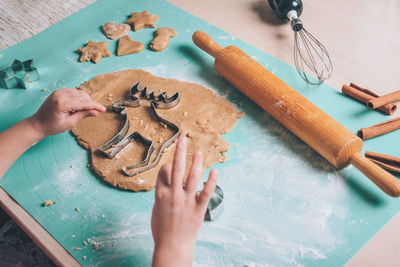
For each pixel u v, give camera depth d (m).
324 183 0.97
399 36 1.32
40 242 0.89
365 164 0.93
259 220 0.91
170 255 0.71
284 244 0.87
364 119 1.09
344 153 0.95
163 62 1.28
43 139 1.07
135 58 1.29
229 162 1.01
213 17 1.43
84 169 1.01
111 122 1.08
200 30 1.38
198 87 1.18
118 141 1.04
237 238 0.88
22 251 1.31
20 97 1.19
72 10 1.48
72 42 1.36
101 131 1.06
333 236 0.88
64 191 0.97
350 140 0.94
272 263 0.84
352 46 1.30
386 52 1.27
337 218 0.91
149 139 1.03
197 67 1.26
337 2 1.46
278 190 0.96
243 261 0.85
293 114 1.02
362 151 1.03
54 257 0.86
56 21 1.44
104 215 0.92
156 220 0.76
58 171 1.01
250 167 1.00
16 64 1.21
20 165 1.02
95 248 0.87
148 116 1.10
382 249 0.86
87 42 1.35
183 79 1.22
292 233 0.89
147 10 1.46
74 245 0.88
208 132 1.06
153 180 0.96
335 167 1.00
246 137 1.07
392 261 0.84
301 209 0.92
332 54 1.28
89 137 1.05
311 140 0.99
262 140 1.06
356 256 0.85
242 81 1.12
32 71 1.20
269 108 1.07
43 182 0.99
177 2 1.50
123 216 0.92
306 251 0.86
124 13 1.46
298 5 1.29
